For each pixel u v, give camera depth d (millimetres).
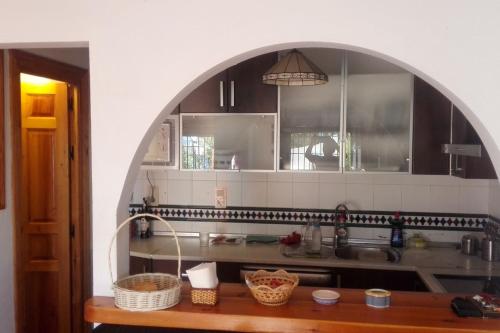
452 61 1732
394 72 3391
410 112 3373
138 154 1965
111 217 1940
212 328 1693
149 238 3982
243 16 1830
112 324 1913
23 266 2781
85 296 3490
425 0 1730
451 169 3250
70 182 3416
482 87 1725
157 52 1884
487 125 1730
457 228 3721
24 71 2750
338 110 3455
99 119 1925
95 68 1913
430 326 1605
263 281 1892
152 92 1897
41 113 3391
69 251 3412
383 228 3793
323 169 3484
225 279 3393
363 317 1678
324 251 3564
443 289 2555
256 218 3957
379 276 3219
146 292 1712
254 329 1677
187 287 1998
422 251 3562
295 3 1793
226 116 3580
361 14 1764
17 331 2727
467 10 1715
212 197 4000
